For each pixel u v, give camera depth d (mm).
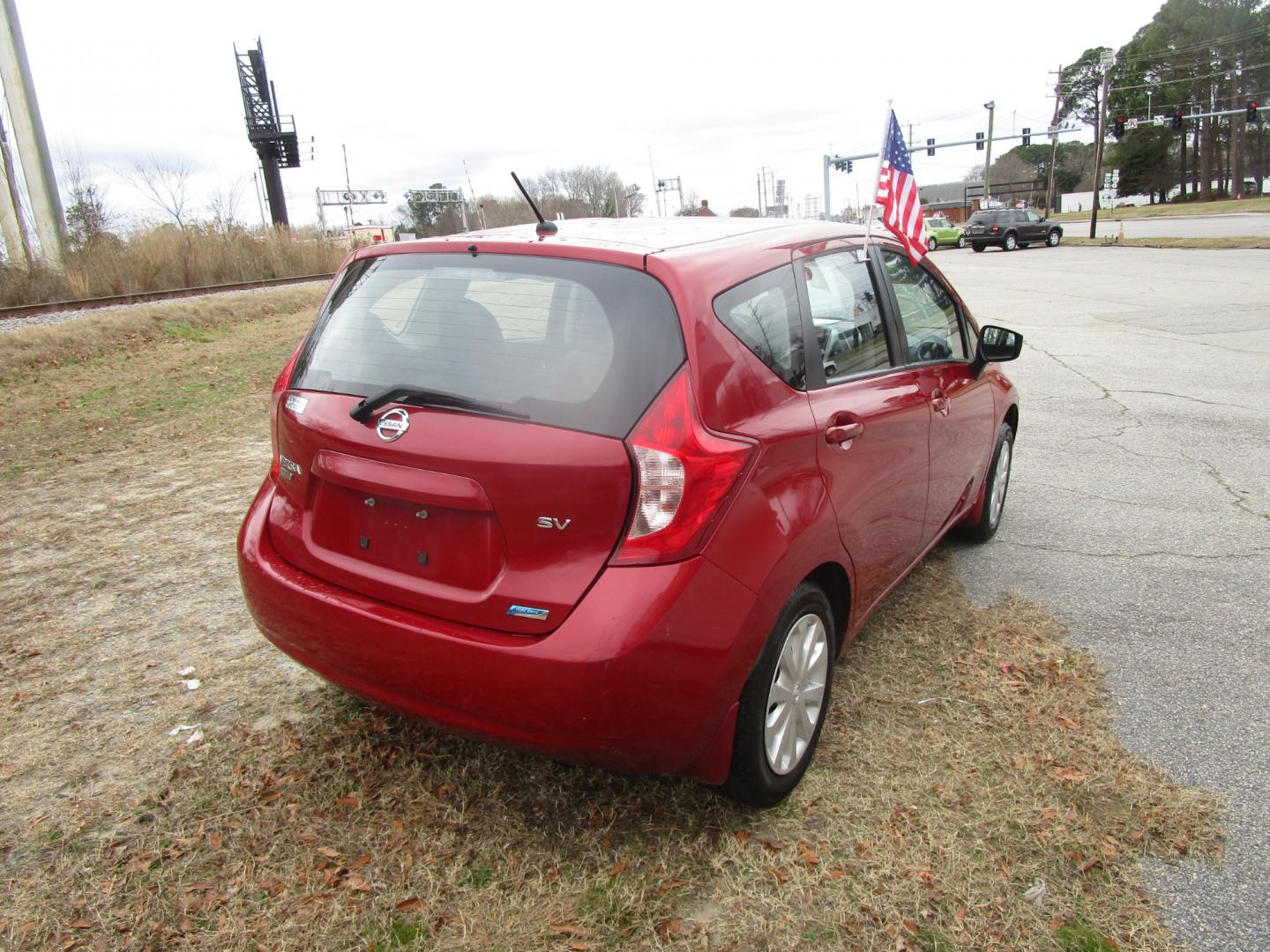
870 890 2426
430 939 2273
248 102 46844
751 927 2305
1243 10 83938
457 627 2383
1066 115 97062
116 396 9938
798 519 2580
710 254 2639
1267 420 7535
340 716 3271
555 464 2248
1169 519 5227
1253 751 3021
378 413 2504
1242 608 4066
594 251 2518
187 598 4371
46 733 3203
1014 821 2689
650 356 2332
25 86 19688
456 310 2582
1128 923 2314
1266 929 2287
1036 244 43469
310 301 20172
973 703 3316
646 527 2250
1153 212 71938
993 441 4652
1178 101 87750
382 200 68375
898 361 3514
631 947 2248
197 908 2379
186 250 23422
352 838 2633
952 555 4766
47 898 2414
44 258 19734
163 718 3283
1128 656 3662
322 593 2621
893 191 3857
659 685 2264
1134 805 2758
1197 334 12484
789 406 2658
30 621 4137
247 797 2822
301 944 2262
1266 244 29156
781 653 2613
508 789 2846
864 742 3080
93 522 5551
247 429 8164
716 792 2816
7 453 7477
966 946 2250
